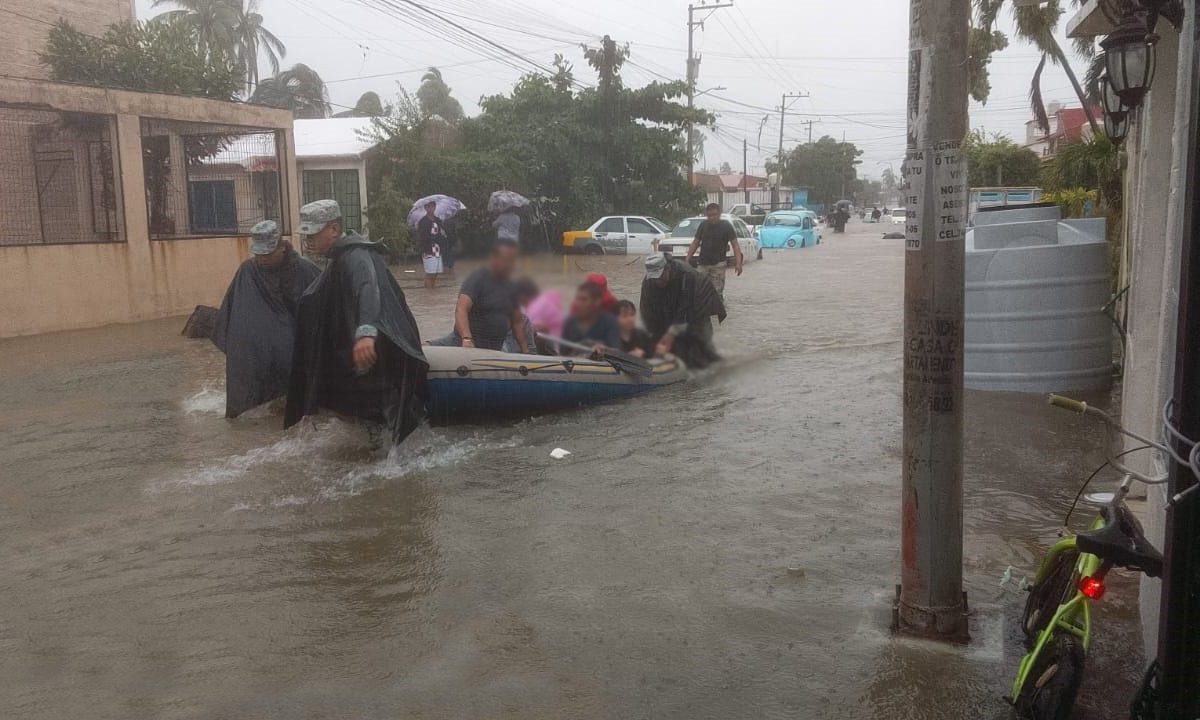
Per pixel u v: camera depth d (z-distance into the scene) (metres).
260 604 4.27
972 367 8.10
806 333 12.07
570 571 4.57
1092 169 15.23
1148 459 4.28
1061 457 6.21
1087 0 6.09
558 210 32.78
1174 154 3.27
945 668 3.58
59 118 14.41
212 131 16.80
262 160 17.89
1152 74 4.57
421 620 4.10
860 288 18.36
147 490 5.91
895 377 9.06
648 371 8.48
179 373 10.05
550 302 8.39
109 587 4.47
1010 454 6.28
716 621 4.02
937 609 3.78
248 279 7.75
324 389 6.69
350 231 6.72
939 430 3.67
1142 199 5.15
